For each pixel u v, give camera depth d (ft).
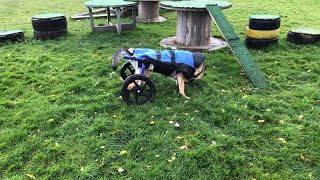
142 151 11.11
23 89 15.79
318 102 14.10
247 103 13.92
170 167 10.26
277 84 15.92
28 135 12.01
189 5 20.48
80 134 11.99
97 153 11.03
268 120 12.87
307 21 28.58
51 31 24.14
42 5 41.32
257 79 16.11
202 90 15.35
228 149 11.14
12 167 10.37
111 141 11.65
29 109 13.76
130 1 25.49
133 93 14.46
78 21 31.30
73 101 14.48
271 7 35.47
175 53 14.20
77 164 10.50
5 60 19.66
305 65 18.11
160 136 11.78
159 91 15.16
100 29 25.77
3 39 23.11
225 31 18.03
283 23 27.96
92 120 12.94
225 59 19.16
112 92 15.20
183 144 11.43
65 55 20.51
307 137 11.60
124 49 14.14
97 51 21.24
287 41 22.31
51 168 10.23
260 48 21.18
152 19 30.48
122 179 9.86
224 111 13.37
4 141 11.62
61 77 17.02
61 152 11.04
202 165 10.44
